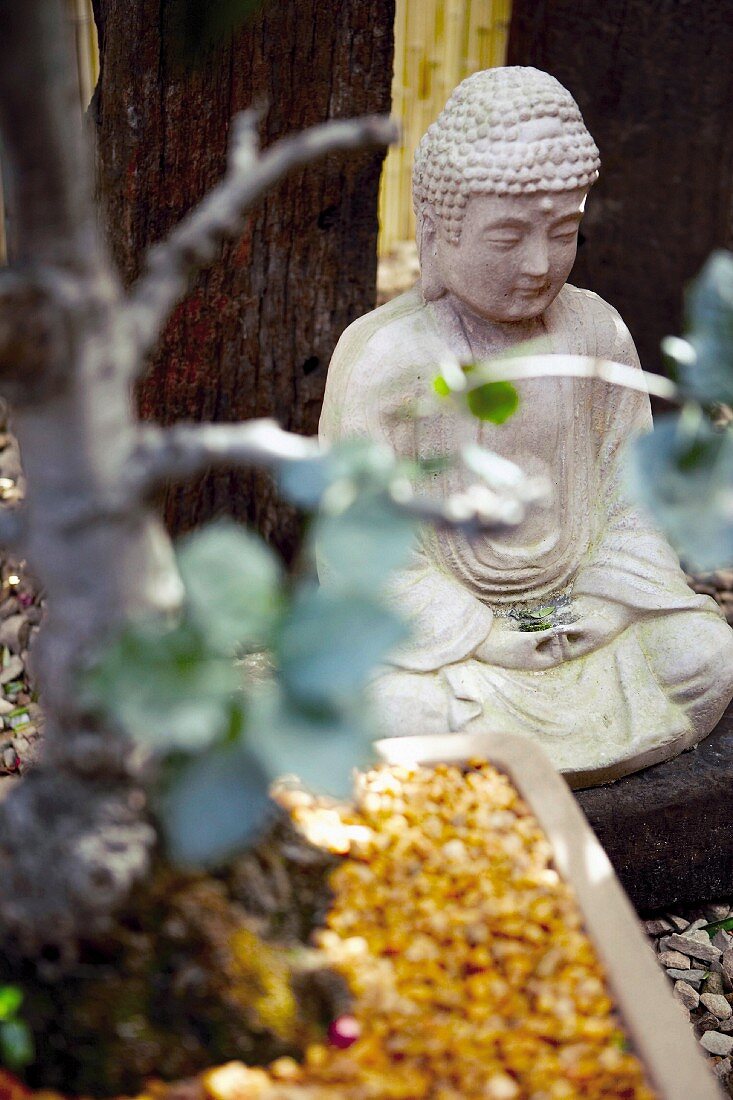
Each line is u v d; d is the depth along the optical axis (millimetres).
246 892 1475
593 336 2627
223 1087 1327
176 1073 1370
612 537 2697
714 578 3582
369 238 3166
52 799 1354
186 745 1090
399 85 4672
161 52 2717
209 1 1193
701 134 3645
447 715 2445
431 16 4484
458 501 1219
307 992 1440
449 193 2336
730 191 3729
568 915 1569
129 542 1276
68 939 1362
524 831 1688
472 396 1479
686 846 2531
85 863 1320
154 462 1226
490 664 2551
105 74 2771
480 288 2416
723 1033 2305
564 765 2447
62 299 1127
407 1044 1393
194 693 1042
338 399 2541
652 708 2543
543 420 2551
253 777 1069
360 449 1196
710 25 3496
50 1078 1370
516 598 2635
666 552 2678
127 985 1388
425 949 1507
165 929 1407
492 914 1557
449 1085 1357
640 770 2537
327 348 3240
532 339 2553
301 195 3029
